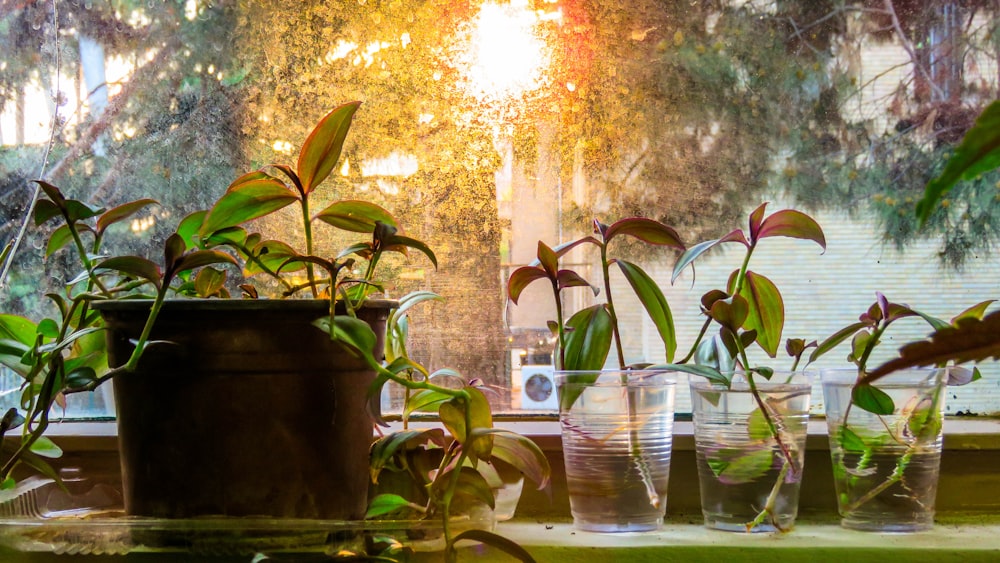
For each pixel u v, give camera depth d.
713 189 0.99
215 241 0.75
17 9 1.05
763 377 0.85
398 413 1.00
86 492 0.87
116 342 0.74
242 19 1.02
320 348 0.72
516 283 0.85
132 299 0.75
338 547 0.74
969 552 0.74
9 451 0.84
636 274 0.84
